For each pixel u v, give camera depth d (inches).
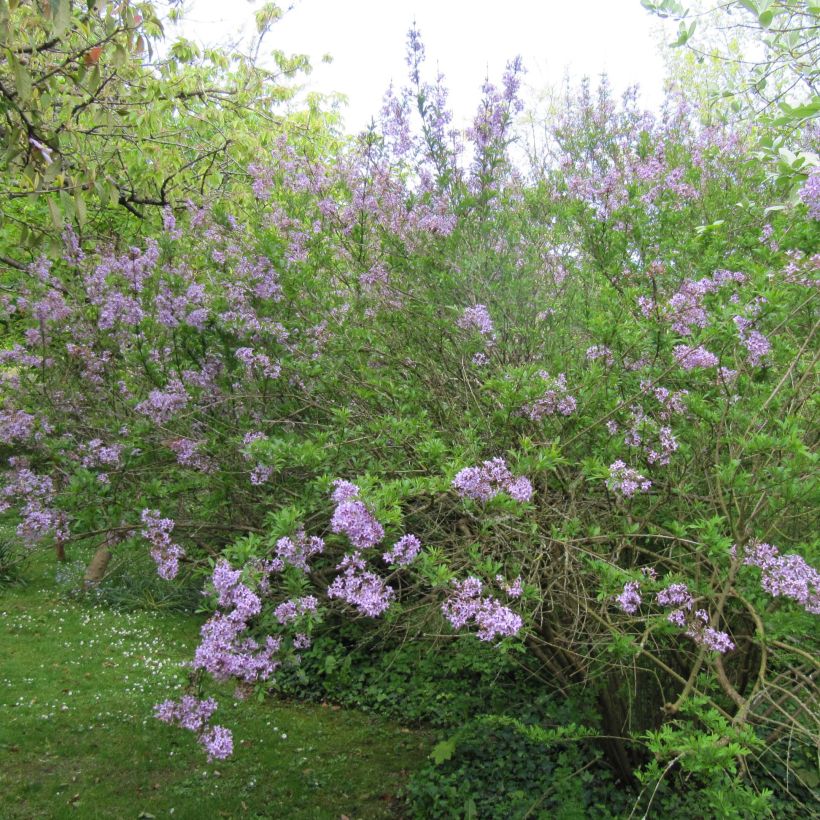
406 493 109.5
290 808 199.0
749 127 199.6
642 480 118.6
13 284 209.9
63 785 201.8
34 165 155.1
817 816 160.6
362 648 271.3
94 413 174.9
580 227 180.1
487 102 188.7
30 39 168.6
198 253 187.0
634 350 138.6
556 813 179.8
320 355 165.8
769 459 124.7
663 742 139.7
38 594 348.2
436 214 181.6
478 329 162.4
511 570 131.0
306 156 203.6
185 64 307.1
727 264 147.5
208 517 157.5
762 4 133.6
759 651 153.5
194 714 111.6
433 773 206.4
